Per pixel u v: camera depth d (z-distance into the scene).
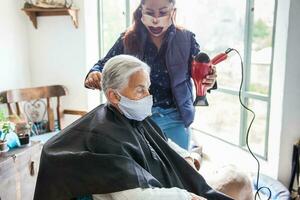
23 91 2.75
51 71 3.02
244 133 2.35
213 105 2.63
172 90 1.61
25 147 1.84
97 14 2.96
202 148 2.61
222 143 2.56
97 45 3.00
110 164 0.90
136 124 1.12
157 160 1.12
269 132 2.03
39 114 2.96
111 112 1.05
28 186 1.83
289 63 1.82
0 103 2.67
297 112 1.91
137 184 0.89
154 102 1.60
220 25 2.43
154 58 1.60
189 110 1.65
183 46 1.59
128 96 1.03
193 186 1.19
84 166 0.91
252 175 2.03
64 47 2.93
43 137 2.60
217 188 1.52
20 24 2.90
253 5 2.13
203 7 2.55
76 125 1.04
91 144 0.96
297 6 1.76
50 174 0.95
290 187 1.96
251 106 2.25
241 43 2.27
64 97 3.02
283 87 1.86
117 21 2.97
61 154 0.95
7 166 1.66
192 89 1.65
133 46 1.62
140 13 1.58
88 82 1.38
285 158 1.95
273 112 1.96
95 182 0.89
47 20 2.92
